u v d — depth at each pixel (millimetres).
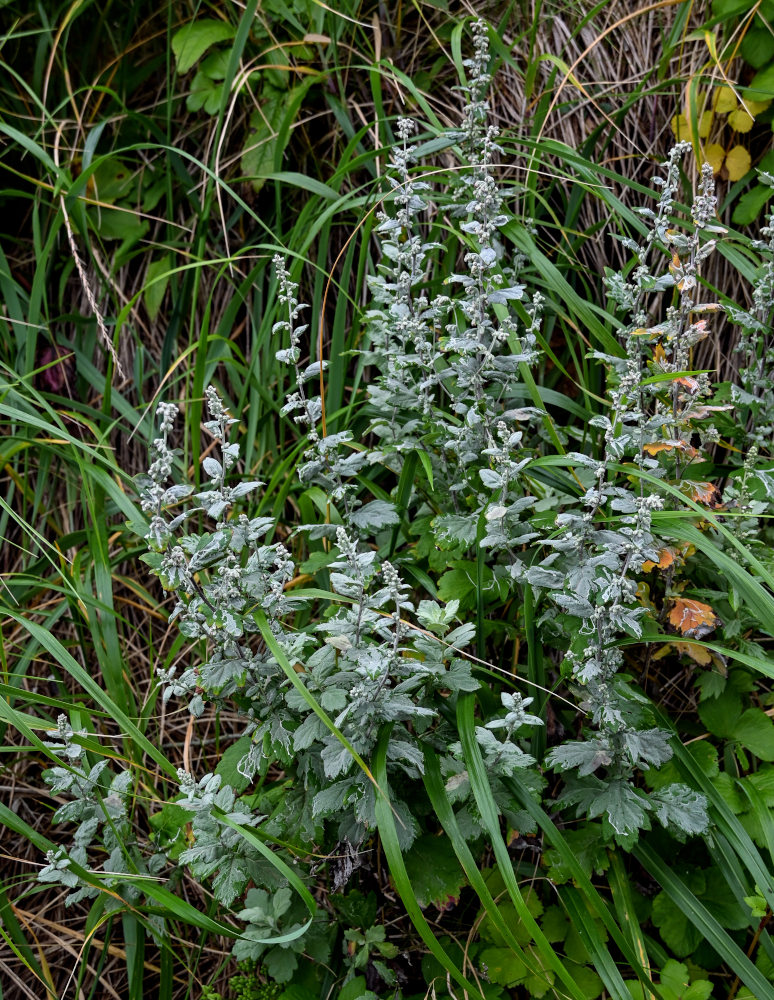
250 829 1707
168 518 2680
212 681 1678
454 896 1805
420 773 1756
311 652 2047
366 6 2988
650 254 2705
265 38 2941
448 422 2320
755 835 1890
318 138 3020
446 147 2480
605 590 1605
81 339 2994
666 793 1747
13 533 2820
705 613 1813
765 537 2199
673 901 1888
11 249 3131
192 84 2982
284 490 2359
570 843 1876
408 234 2289
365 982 1896
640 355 2057
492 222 1933
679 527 1749
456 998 1822
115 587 2752
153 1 3146
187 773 1720
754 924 1853
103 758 2229
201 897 2316
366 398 2693
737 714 2074
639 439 1903
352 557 1613
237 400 2879
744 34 2652
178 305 2906
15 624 2688
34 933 2338
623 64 2852
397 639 1594
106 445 2471
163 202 3061
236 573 1662
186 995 2131
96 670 2697
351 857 1835
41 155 2598
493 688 2092
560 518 1687
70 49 3152
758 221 2695
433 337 2316
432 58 2967
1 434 2793
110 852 1889
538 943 1538
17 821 1830
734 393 2164
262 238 2947
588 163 2361
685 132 2736
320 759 1800
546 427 2186
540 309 2254
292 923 1864
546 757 1772
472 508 2172
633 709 1802
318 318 2695
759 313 2215
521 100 2854
